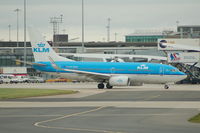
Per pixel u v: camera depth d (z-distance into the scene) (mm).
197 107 54156
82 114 46812
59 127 36219
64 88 101000
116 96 74000
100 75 98438
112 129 34906
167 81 97125
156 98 69062
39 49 104125
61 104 59188
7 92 81000
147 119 42094
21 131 33906
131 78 98812
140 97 71438
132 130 34312
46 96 74188
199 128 35656
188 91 87500
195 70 140250
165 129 34969
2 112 49188
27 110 51312
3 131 34062
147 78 97875
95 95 76562
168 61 138125
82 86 112688
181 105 56938
